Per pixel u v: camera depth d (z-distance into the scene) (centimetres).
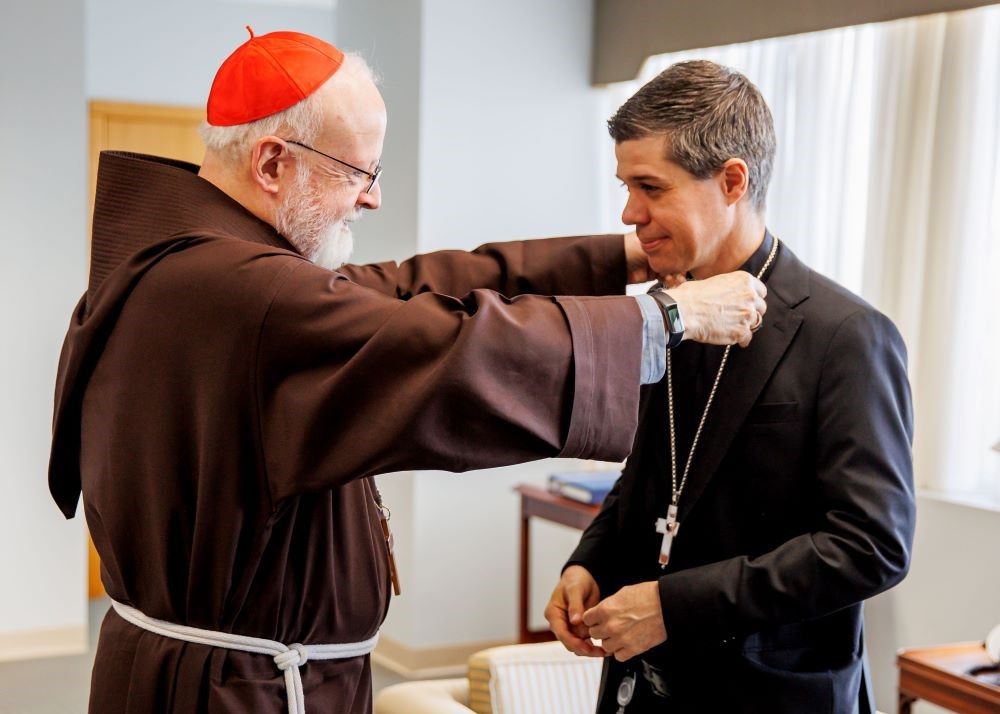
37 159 452
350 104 147
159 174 148
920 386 342
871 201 353
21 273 453
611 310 133
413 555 449
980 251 331
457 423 126
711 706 156
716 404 158
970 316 333
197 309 136
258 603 143
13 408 456
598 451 132
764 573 145
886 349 150
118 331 144
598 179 476
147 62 568
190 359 137
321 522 145
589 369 130
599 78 465
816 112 372
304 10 590
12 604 462
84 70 456
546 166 465
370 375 128
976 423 336
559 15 462
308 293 132
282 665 145
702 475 157
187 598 143
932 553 333
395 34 460
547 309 132
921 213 341
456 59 444
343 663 154
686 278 168
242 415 135
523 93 458
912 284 343
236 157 148
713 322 138
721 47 402
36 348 457
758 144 154
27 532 462
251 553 139
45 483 462
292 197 148
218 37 577
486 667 240
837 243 366
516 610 472
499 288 187
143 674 146
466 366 124
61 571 468
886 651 348
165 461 140
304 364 132
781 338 154
